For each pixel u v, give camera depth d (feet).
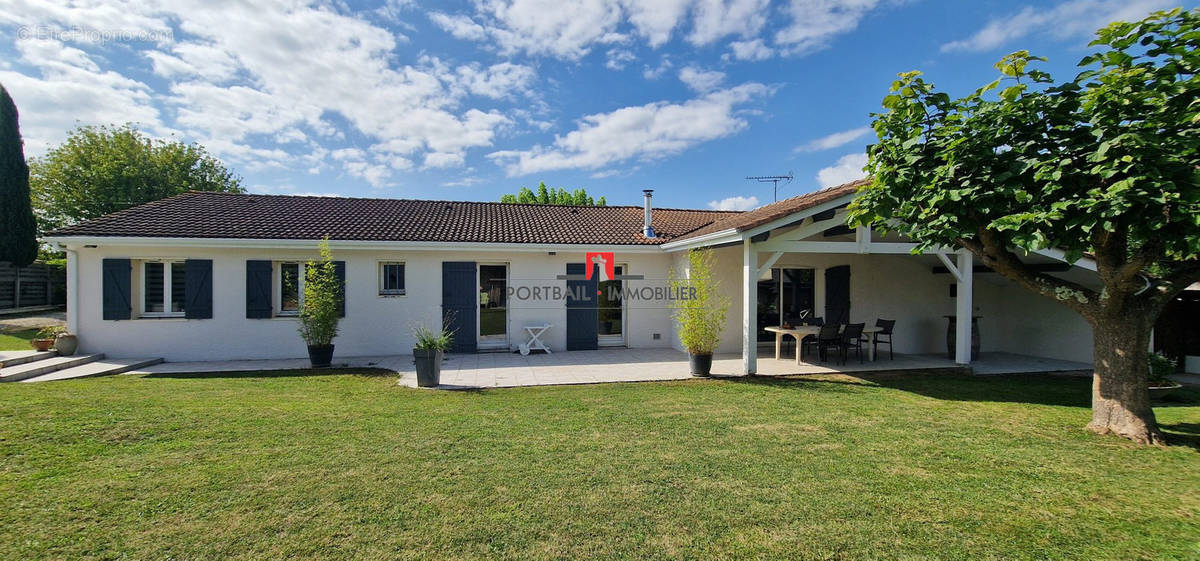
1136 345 17.43
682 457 15.20
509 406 21.70
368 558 9.35
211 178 100.17
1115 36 14.23
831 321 40.27
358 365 32.30
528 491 12.49
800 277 41.52
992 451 15.99
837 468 14.35
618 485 12.94
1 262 57.16
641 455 15.34
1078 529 10.77
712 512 11.41
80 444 15.52
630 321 41.60
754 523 10.89
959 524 10.95
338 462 14.38
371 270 36.27
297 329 34.04
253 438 16.52
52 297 64.13
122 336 33.06
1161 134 13.87
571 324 39.99
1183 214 12.77
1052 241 16.08
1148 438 16.96
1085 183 14.66
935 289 41.04
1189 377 31.12
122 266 32.86
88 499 11.66
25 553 9.34
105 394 22.50
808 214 27.40
